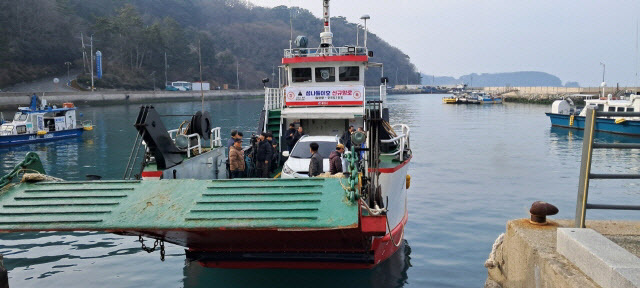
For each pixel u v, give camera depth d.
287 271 9.43
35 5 112.31
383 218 6.84
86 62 116.12
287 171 10.72
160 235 7.21
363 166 8.02
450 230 12.66
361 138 8.26
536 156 26.78
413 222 13.45
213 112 72.75
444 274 9.53
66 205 6.29
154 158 10.46
